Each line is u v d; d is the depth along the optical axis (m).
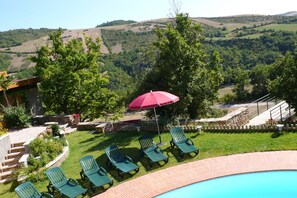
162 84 23.72
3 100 27.05
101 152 18.34
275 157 14.77
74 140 21.78
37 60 31.23
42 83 29.31
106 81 32.97
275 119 24.30
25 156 16.55
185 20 25.92
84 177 14.87
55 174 13.99
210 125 19.69
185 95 23.33
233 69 63.16
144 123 21.75
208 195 12.92
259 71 46.91
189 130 19.77
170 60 23.19
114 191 13.76
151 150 16.17
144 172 15.17
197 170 14.82
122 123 22.39
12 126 23.80
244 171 14.13
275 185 12.90
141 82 24.56
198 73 24.03
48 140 18.45
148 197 13.13
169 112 23.19
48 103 32.00
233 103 48.44
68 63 30.14
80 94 31.59
